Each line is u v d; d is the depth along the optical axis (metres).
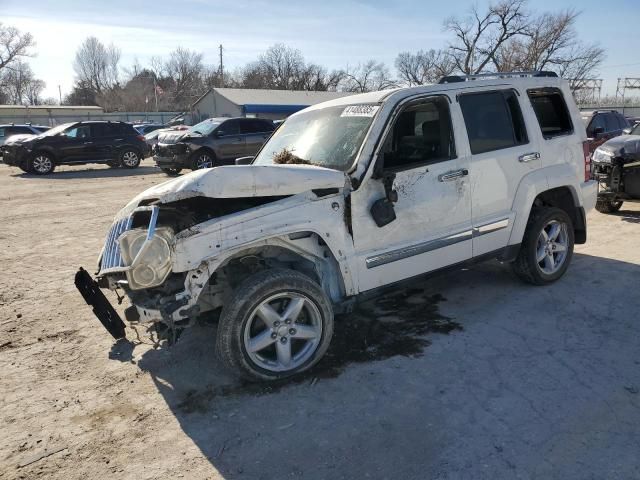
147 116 62.16
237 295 3.45
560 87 5.38
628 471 2.66
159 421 3.26
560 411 3.20
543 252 5.25
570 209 5.53
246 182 3.43
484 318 4.62
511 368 3.74
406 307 4.94
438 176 4.31
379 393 3.48
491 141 4.71
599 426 3.04
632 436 2.94
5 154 18.88
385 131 4.02
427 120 4.37
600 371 3.66
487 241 4.73
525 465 2.73
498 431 3.03
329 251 3.93
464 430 3.05
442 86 4.46
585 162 5.54
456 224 4.50
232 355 3.47
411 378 3.66
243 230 3.45
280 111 44.81
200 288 3.39
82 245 7.70
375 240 4.03
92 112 60.81
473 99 4.63
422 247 4.26
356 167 3.90
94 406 3.45
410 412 3.25
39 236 8.31
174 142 17.61
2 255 7.18
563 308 4.78
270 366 3.62
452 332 4.37
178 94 87.00
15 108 54.31
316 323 3.74
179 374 3.84
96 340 4.45
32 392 3.63
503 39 56.50
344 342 4.24
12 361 4.09
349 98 4.77
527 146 4.96
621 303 4.84
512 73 5.11
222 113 47.28
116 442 3.07
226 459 2.89
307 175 3.65
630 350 3.96
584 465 2.72
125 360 4.08
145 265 3.29
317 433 3.09
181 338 4.43
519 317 4.62
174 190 3.40
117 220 3.78
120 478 2.76
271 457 2.89
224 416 3.29
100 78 95.38
